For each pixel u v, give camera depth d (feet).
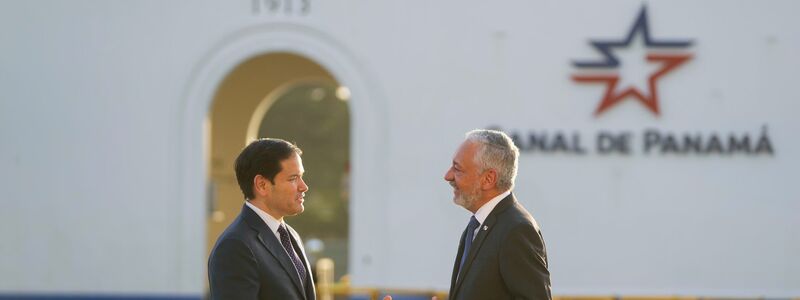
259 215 32.89
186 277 77.87
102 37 77.87
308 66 91.04
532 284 32.30
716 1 75.77
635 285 75.66
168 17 77.92
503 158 33.45
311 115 197.47
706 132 75.72
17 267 77.87
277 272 32.27
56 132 77.87
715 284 75.46
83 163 77.87
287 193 32.86
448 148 76.74
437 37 76.74
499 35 76.33
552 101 76.18
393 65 77.00
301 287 32.76
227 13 77.87
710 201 75.51
